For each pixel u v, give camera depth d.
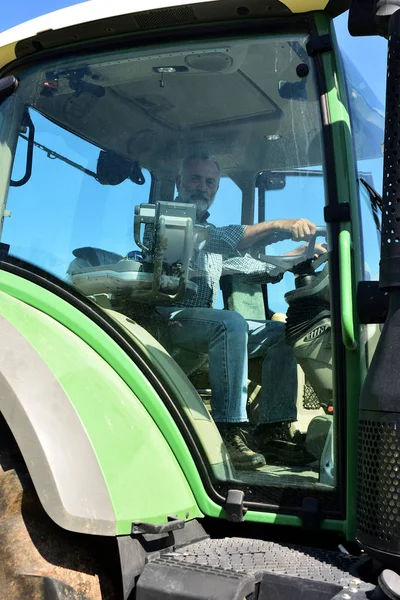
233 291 2.15
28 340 1.90
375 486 1.57
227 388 2.12
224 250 2.19
